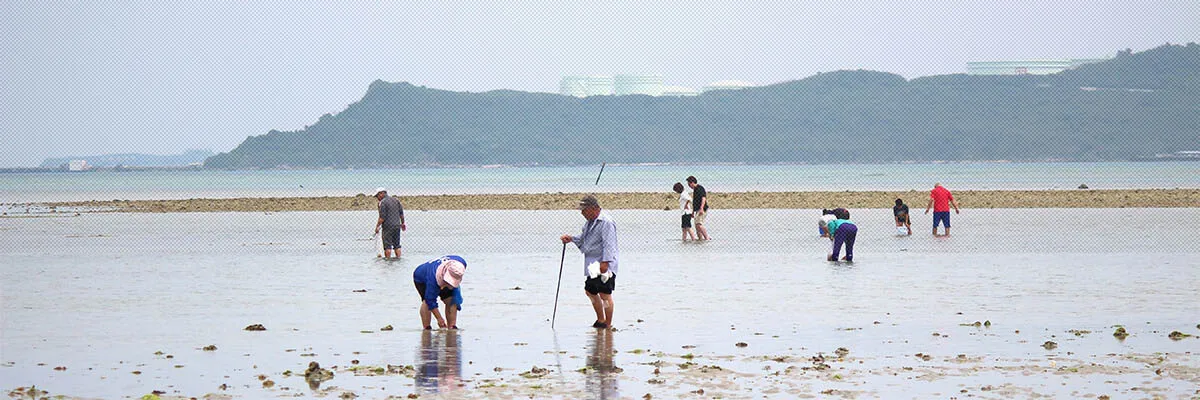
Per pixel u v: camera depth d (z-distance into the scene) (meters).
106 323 48.72
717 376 35.84
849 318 48.62
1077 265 69.88
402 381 35.50
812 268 69.94
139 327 47.50
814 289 58.97
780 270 68.94
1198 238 90.88
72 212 161.38
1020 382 34.41
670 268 70.56
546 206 164.12
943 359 38.50
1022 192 188.62
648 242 92.94
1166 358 38.09
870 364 37.72
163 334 45.53
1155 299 53.69
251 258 80.38
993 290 57.84
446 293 46.50
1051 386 33.72
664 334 44.69
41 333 45.88
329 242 96.50
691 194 94.88
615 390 33.91
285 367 38.09
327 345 42.66
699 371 36.75
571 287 61.16
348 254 83.62
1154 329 44.59
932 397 32.47
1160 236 93.44
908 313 49.94
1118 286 58.94
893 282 61.88
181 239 101.00
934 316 48.91
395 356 40.12
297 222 129.00
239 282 64.69
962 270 67.81
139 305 54.72
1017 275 64.69
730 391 33.59
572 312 51.47
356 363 38.78
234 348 42.06
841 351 39.97
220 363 38.94
